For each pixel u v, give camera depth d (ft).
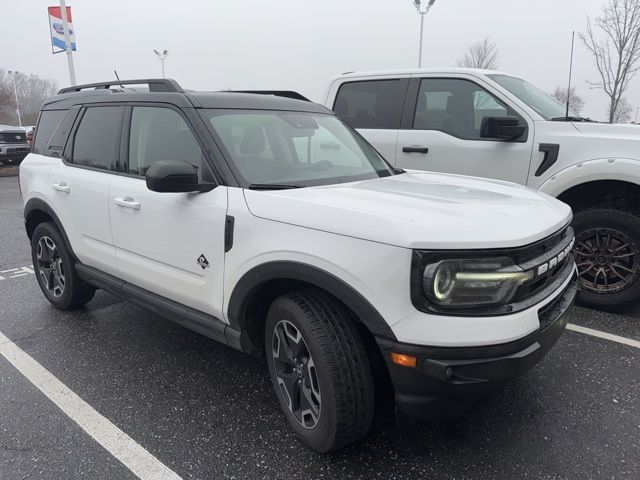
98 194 11.68
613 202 13.71
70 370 11.41
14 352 12.32
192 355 12.09
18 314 14.74
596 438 8.70
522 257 7.02
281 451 8.55
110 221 11.41
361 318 7.14
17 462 8.38
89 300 14.67
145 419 9.52
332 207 7.57
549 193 14.25
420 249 6.61
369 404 7.74
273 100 11.59
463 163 15.85
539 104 15.60
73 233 12.94
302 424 8.48
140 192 10.47
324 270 7.34
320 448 8.17
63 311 14.92
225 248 8.75
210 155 9.38
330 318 7.70
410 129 17.01
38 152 14.98
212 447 8.69
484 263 6.66
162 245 10.07
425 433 8.89
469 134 15.88
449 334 6.61
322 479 7.88
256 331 9.25
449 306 6.66
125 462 8.35
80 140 13.02
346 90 18.69
